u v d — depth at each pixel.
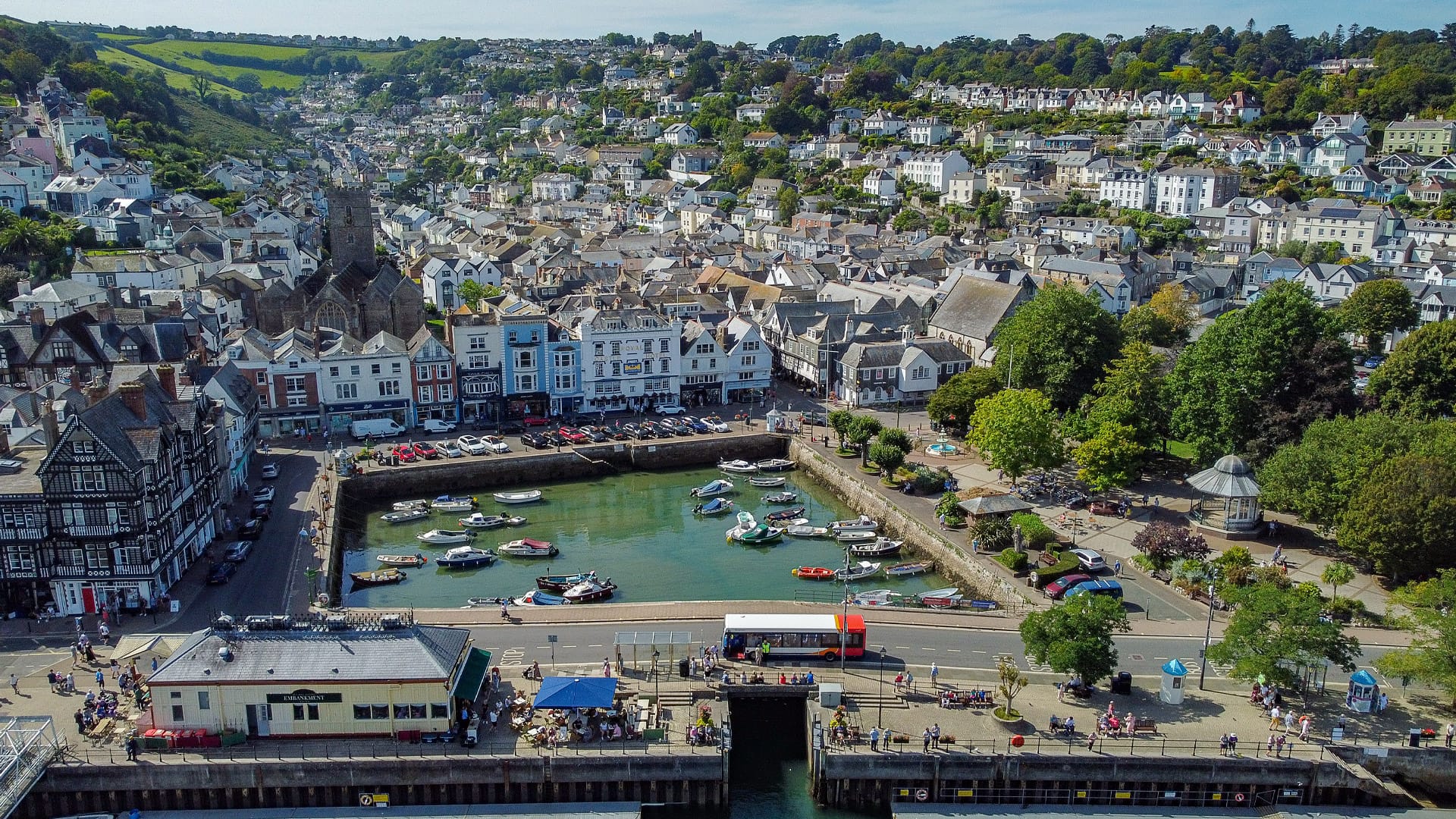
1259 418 130.50
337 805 74.88
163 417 104.31
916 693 84.00
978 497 121.75
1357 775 75.00
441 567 118.81
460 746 76.44
